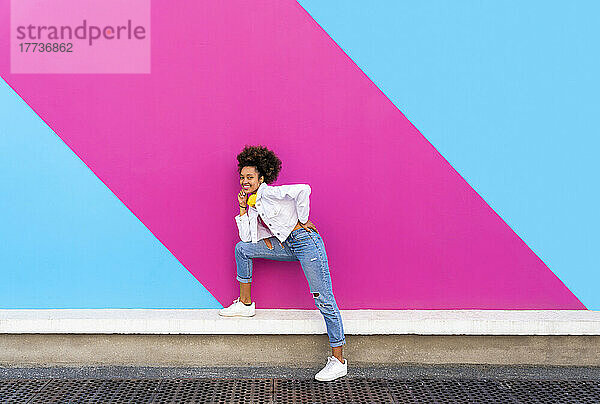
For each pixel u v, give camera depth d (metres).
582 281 3.67
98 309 3.70
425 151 3.64
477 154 3.63
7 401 3.06
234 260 3.71
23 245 3.69
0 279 3.70
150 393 3.17
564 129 3.61
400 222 3.68
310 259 3.20
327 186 3.66
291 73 3.62
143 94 3.63
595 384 3.30
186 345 3.52
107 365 3.52
